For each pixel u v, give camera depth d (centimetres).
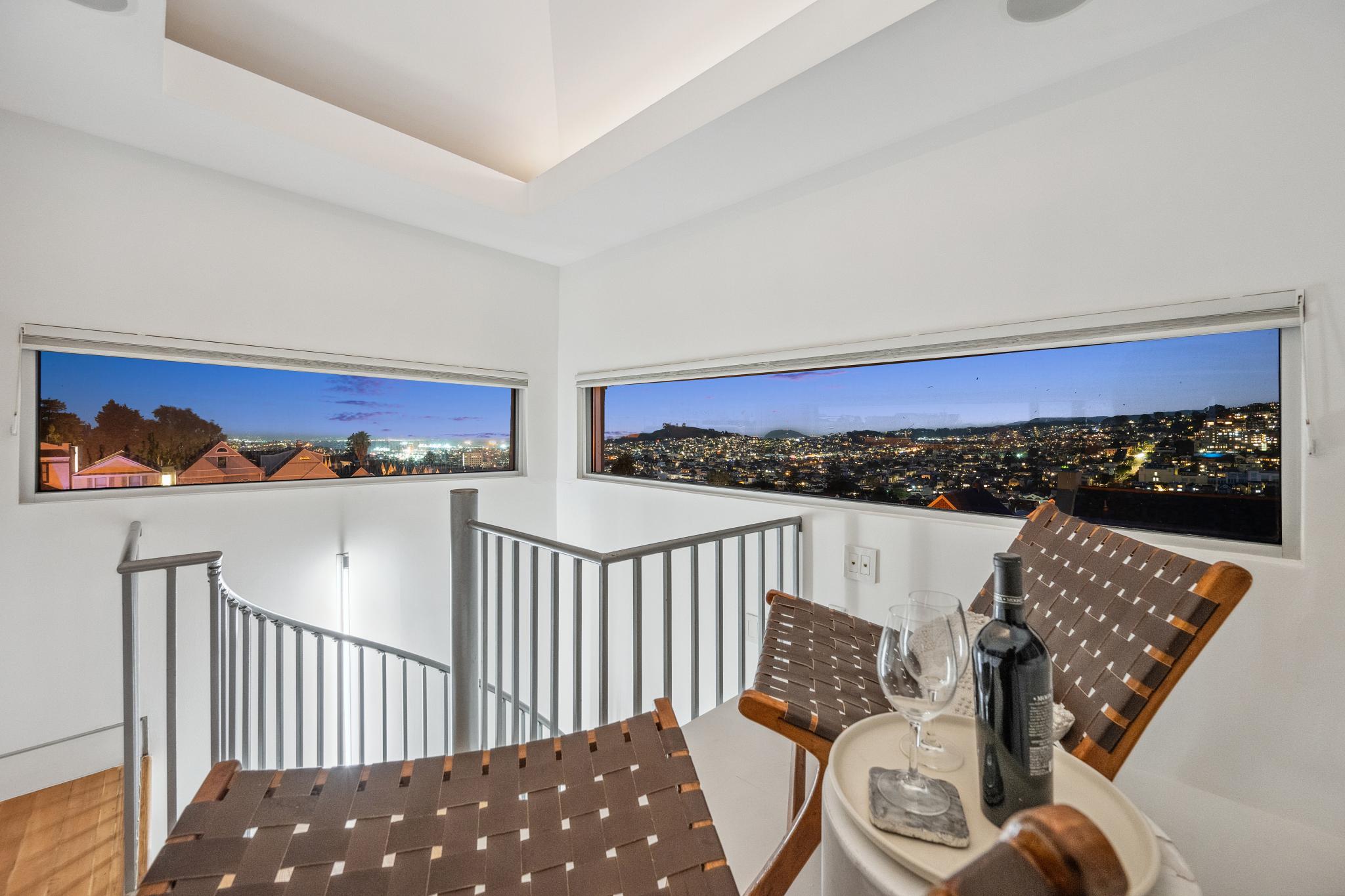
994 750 71
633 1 242
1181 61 167
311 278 297
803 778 143
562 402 400
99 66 193
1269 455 163
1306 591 149
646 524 332
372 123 259
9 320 223
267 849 80
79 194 236
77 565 236
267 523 285
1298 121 150
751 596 278
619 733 108
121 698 244
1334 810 143
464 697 209
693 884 80
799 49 187
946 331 215
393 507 327
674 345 324
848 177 245
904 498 242
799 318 264
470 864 82
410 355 333
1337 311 145
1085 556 125
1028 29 165
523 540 191
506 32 269
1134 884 61
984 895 28
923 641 78
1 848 201
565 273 400
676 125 229
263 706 199
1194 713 162
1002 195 202
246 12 229
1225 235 160
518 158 317
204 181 265
